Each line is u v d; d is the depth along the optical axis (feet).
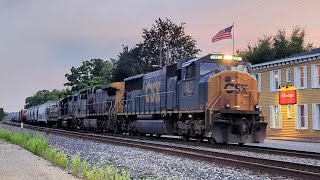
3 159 55.36
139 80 107.65
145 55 234.38
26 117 310.04
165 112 89.66
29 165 49.14
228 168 44.91
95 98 141.49
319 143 95.81
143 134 109.91
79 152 65.10
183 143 80.59
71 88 335.67
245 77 75.20
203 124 74.64
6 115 539.29
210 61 76.95
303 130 117.29
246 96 74.74
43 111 226.17
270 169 41.29
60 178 39.17
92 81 291.79
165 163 49.60
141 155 58.90
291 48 188.85
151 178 39.04
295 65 120.67
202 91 74.43
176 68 86.22
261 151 63.46
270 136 128.57
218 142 73.36
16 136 90.38
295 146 83.10
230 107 73.15
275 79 129.18
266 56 188.55
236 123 72.18
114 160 53.93
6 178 38.65
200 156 52.70
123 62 228.84
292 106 121.49
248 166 44.24
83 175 40.63
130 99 111.86
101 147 72.90
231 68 77.15
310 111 115.44
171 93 87.51
